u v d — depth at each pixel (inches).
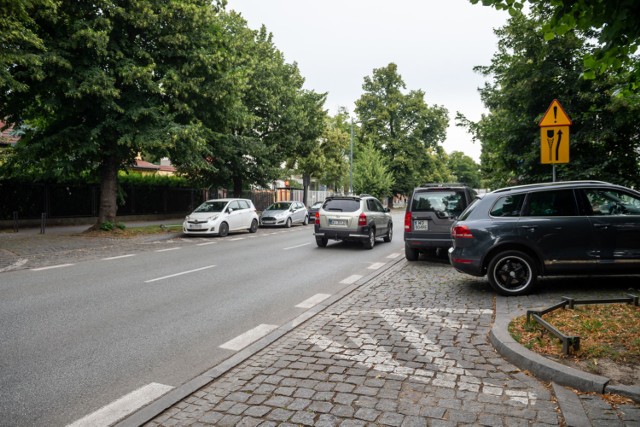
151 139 609.9
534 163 434.3
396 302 267.0
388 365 164.9
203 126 711.7
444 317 230.2
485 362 166.7
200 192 1250.0
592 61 168.7
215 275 369.7
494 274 274.5
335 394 140.8
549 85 413.7
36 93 605.6
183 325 224.8
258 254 507.8
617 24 142.8
